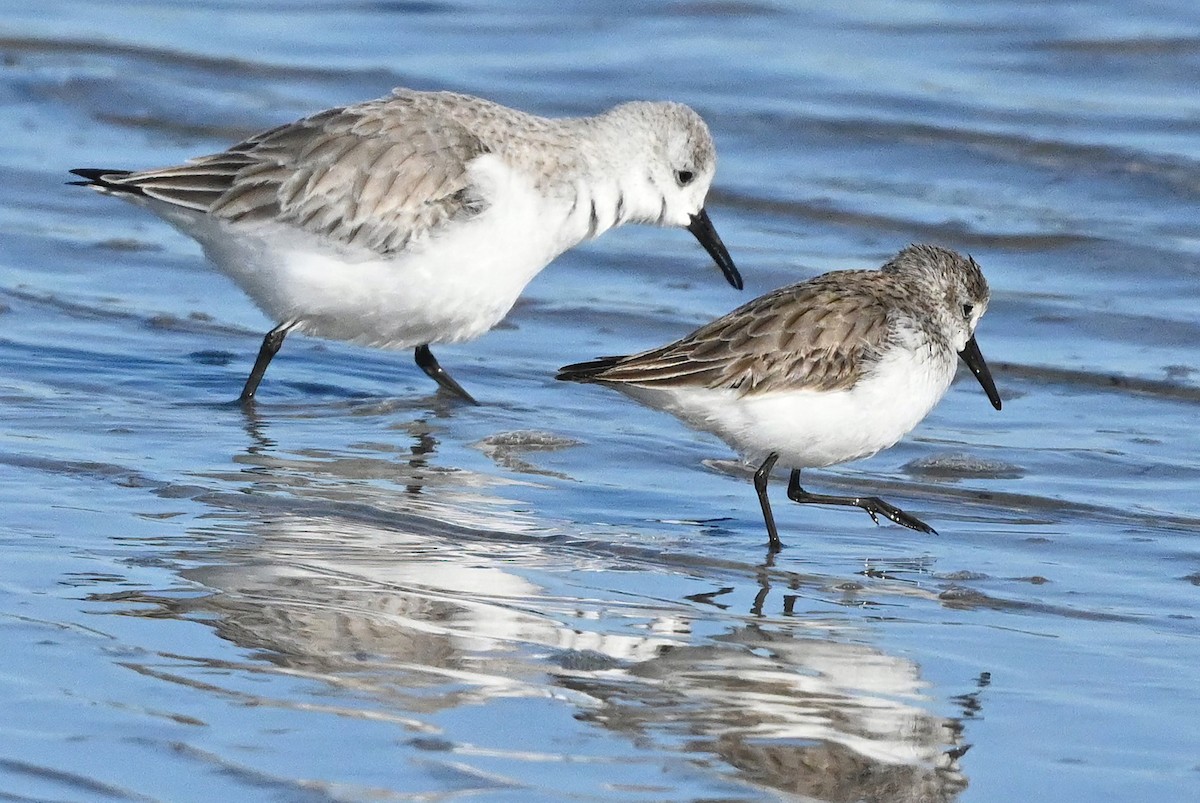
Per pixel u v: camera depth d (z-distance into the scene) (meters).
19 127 20.17
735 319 10.82
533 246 13.38
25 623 8.91
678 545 10.78
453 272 13.04
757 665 8.83
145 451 12.09
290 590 9.58
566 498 11.62
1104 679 8.77
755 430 10.75
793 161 19.77
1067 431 13.29
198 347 14.82
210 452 12.17
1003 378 14.47
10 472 11.45
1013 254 17.31
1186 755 7.90
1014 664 8.97
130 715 7.87
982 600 9.95
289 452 12.30
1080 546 10.96
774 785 7.54
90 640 8.72
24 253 16.77
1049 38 22.86
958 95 21.16
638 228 18.19
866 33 23.44
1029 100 21.05
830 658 8.98
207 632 8.90
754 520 11.42
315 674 8.43
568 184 13.48
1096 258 17.11
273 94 21.42
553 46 23.22
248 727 7.80
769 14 24.23
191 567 9.87
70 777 7.28
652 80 21.88
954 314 11.68
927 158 19.73
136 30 23.48
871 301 10.98
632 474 12.21
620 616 9.48
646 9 24.50
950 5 24.25
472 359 14.85
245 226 12.95
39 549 10.06
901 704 8.42
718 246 14.48
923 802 7.46
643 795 7.36
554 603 9.64
